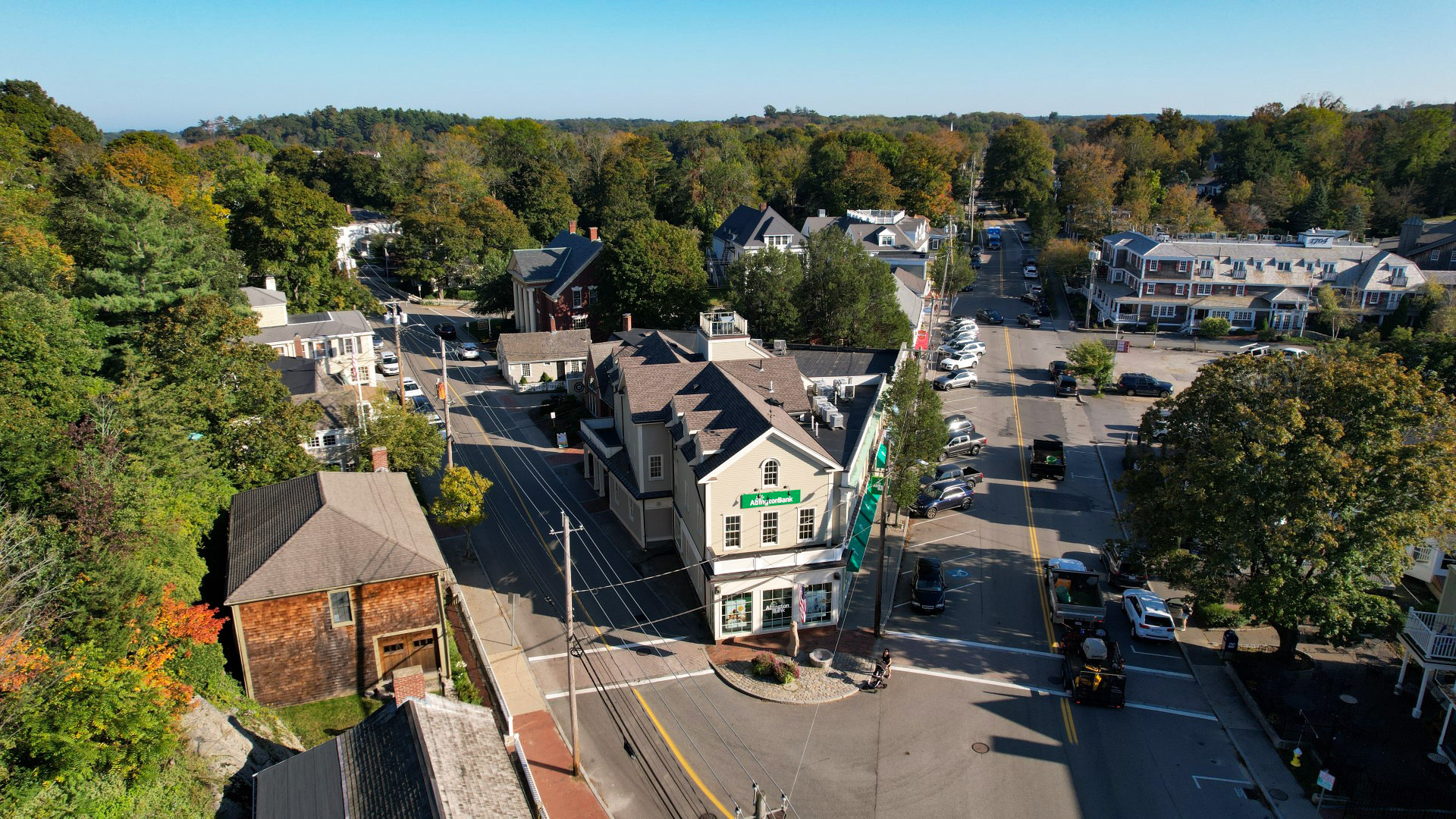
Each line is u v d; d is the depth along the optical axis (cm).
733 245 11550
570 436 6328
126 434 3503
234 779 2550
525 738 3066
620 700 3309
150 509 3139
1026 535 4784
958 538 4747
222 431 4162
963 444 5906
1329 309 8769
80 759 2203
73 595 2570
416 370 8162
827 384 5122
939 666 3559
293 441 4241
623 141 18600
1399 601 3903
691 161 14750
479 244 11475
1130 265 10100
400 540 3281
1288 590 3228
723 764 2961
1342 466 3081
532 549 4547
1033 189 15688
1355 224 12394
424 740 2234
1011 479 5559
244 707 2941
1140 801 2800
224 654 3178
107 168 9275
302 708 3144
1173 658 3619
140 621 2627
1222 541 3300
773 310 7256
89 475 2961
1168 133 18262
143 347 4456
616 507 4934
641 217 13450
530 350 7738
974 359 8188
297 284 8762
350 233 13150
